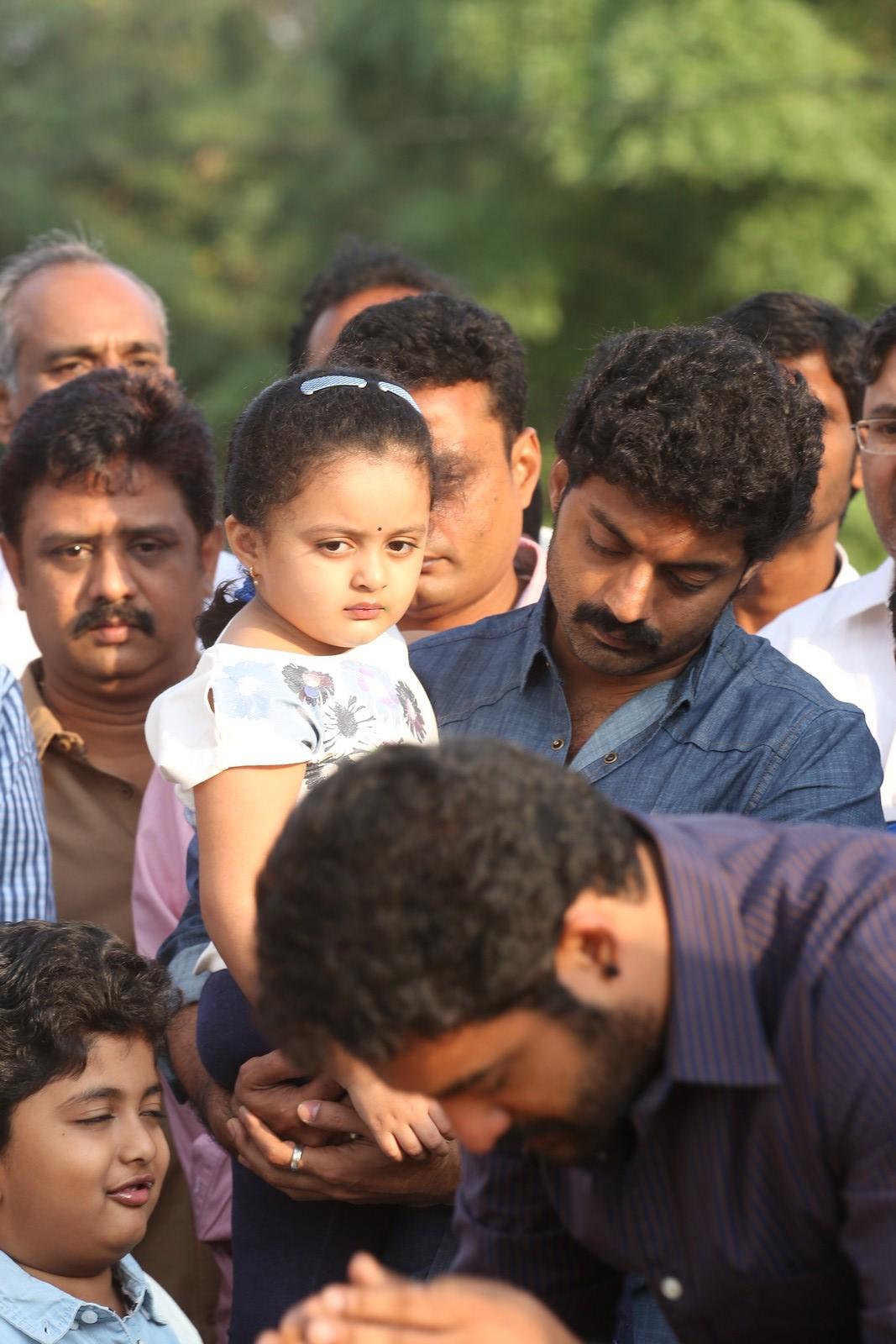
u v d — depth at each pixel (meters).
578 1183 4.30
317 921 3.54
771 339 8.59
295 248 37.47
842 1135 3.79
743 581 5.84
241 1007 5.91
